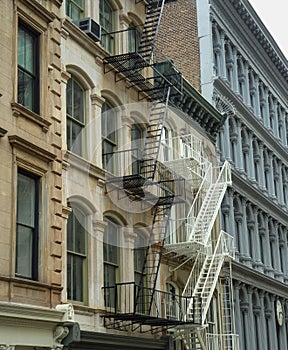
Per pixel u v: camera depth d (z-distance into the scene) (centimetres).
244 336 3419
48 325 1620
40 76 1783
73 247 1903
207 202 2770
